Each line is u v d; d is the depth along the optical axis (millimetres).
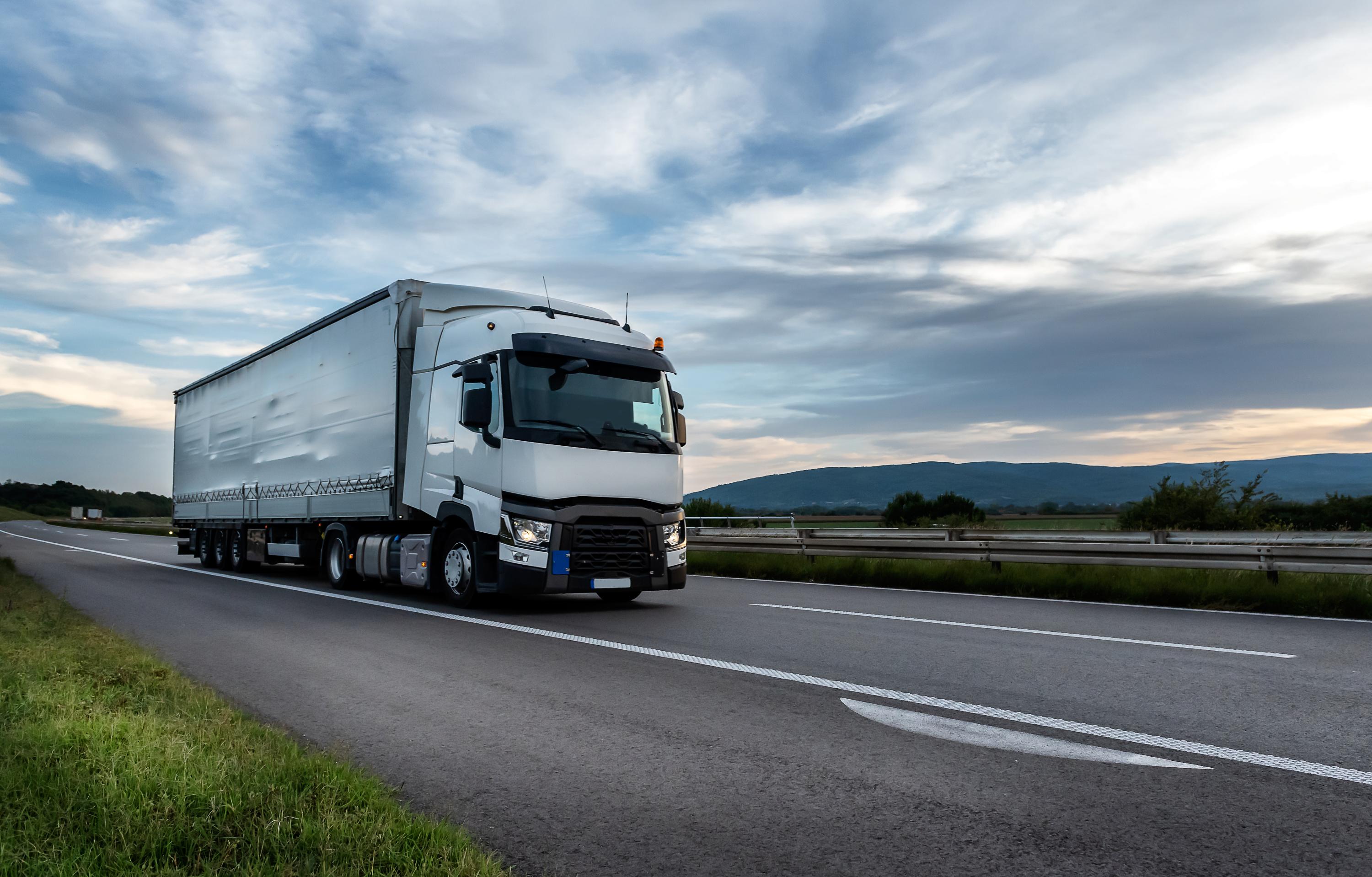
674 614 10242
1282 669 6465
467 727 5027
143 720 4520
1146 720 4984
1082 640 7941
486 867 2828
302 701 5773
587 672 6586
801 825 3424
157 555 28672
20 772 3537
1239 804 3598
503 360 10359
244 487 17906
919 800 3689
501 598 12336
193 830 2992
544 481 9969
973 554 14391
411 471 11953
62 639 7766
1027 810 3562
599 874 2990
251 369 17859
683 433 11320
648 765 4227
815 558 17500
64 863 2697
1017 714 5137
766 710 5305
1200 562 11766
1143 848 3162
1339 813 3486
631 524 10461
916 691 5781
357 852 2879
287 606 11609
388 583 13570
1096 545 12891
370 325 13008
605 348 10875
